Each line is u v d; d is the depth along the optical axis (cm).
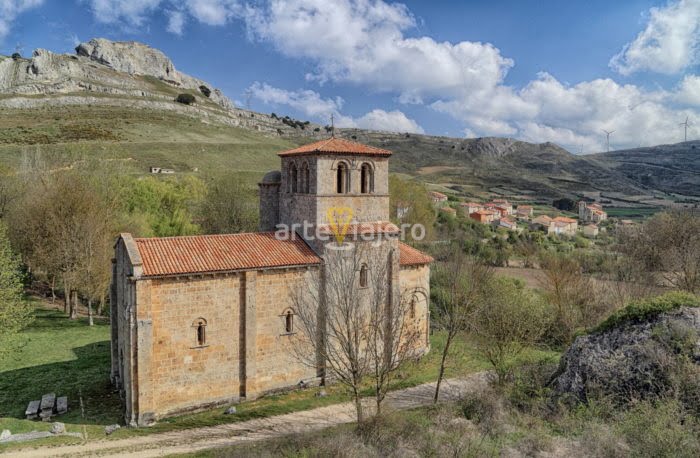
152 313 2642
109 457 2262
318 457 2105
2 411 2894
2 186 6212
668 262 6172
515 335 3156
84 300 6197
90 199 5238
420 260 3825
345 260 3228
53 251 5109
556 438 2311
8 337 3709
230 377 2905
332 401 2980
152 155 12050
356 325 2492
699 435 2125
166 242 2916
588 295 4788
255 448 2261
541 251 8831
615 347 2870
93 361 3831
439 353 3956
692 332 2708
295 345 3108
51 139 11931
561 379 2920
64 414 2838
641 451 2020
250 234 3272
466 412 2742
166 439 2467
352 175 3372
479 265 4766
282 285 3055
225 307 2864
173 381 2723
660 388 2552
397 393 3173
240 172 11788
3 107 16088
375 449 2198
